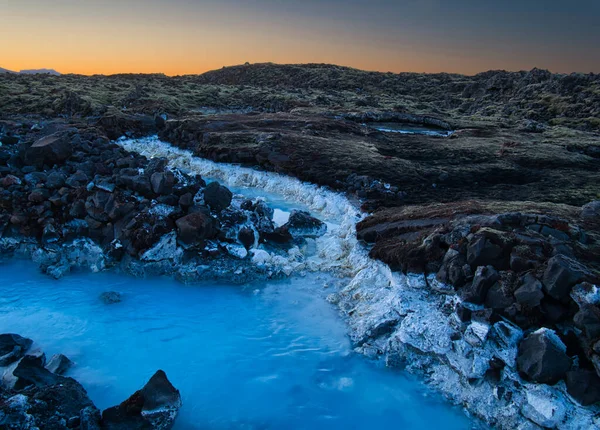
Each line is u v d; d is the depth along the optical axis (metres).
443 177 25.66
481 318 9.52
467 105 84.81
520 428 8.03
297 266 14.40
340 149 30.94
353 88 103.81
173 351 10.13
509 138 43.47
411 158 31.94
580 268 9.53
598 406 7.71
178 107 59.59
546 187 25.11
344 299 12.55
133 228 13.87
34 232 14.40
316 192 22.97
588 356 8.31
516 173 28.06
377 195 21.41
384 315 10.94
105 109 49.22
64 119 46.16
